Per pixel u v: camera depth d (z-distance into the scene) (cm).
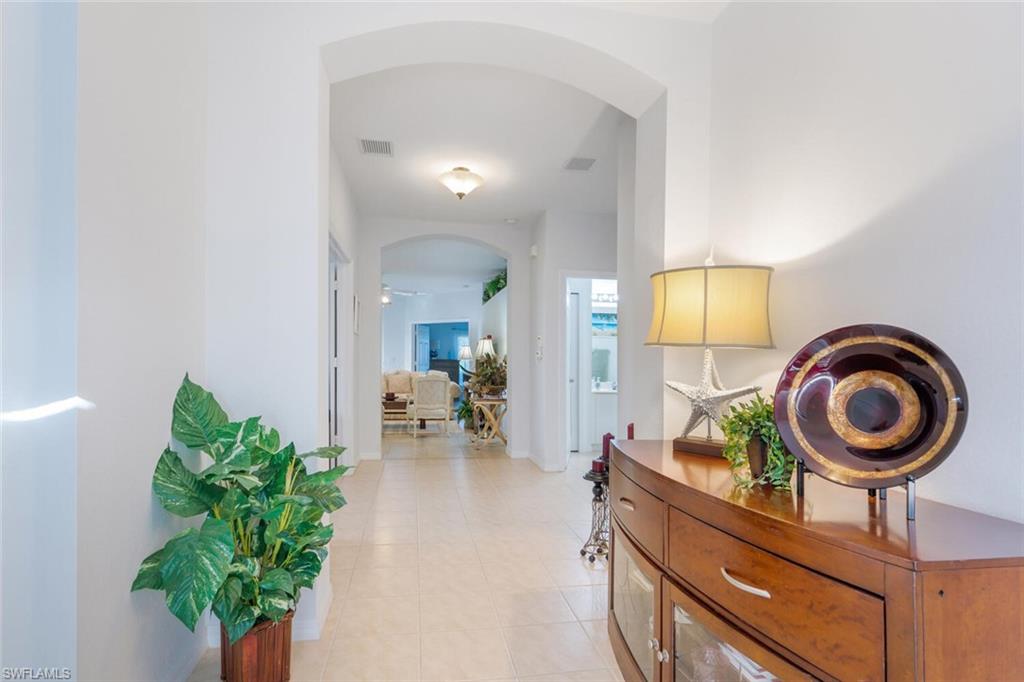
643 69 234
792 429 122
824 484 138
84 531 133
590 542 298
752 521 114
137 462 158
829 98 166
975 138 120
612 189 471
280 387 209
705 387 179
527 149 382
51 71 129
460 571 275
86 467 133
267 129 211
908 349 110
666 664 144
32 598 127
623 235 335
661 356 238
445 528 345
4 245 126
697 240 237
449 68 276
